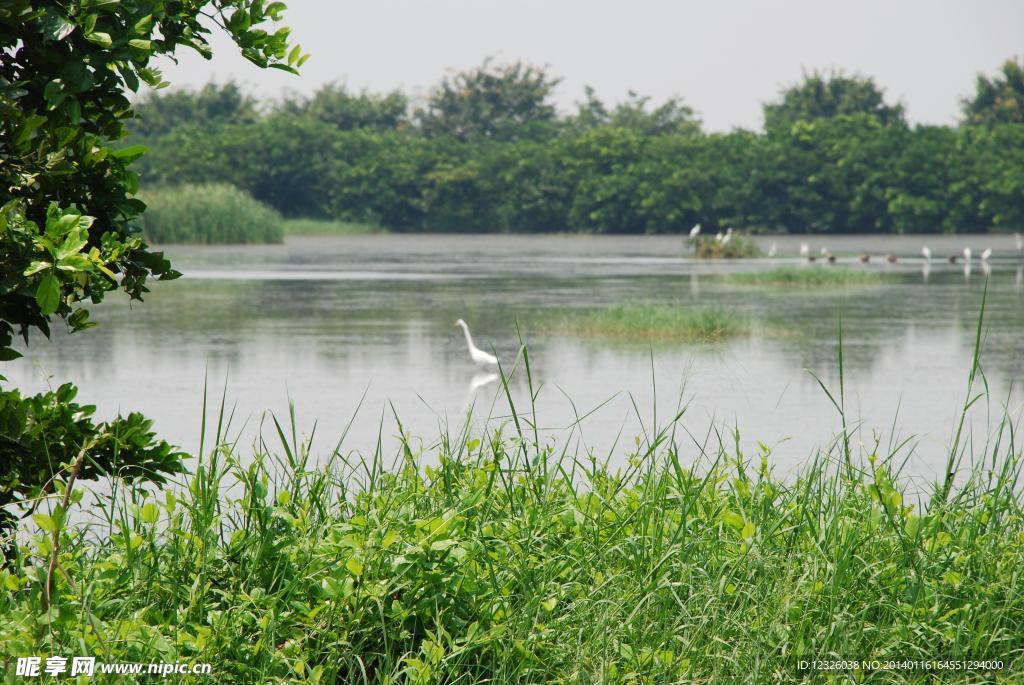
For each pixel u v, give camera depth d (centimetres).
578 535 1581
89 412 1578
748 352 5331
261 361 5016
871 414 3684
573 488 1852
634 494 1728
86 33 1404
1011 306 7844
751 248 15762
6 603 1369
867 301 8262
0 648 1203
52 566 1213
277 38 1634
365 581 1300
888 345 5616
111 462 1548
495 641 1330
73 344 5650
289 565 1384
